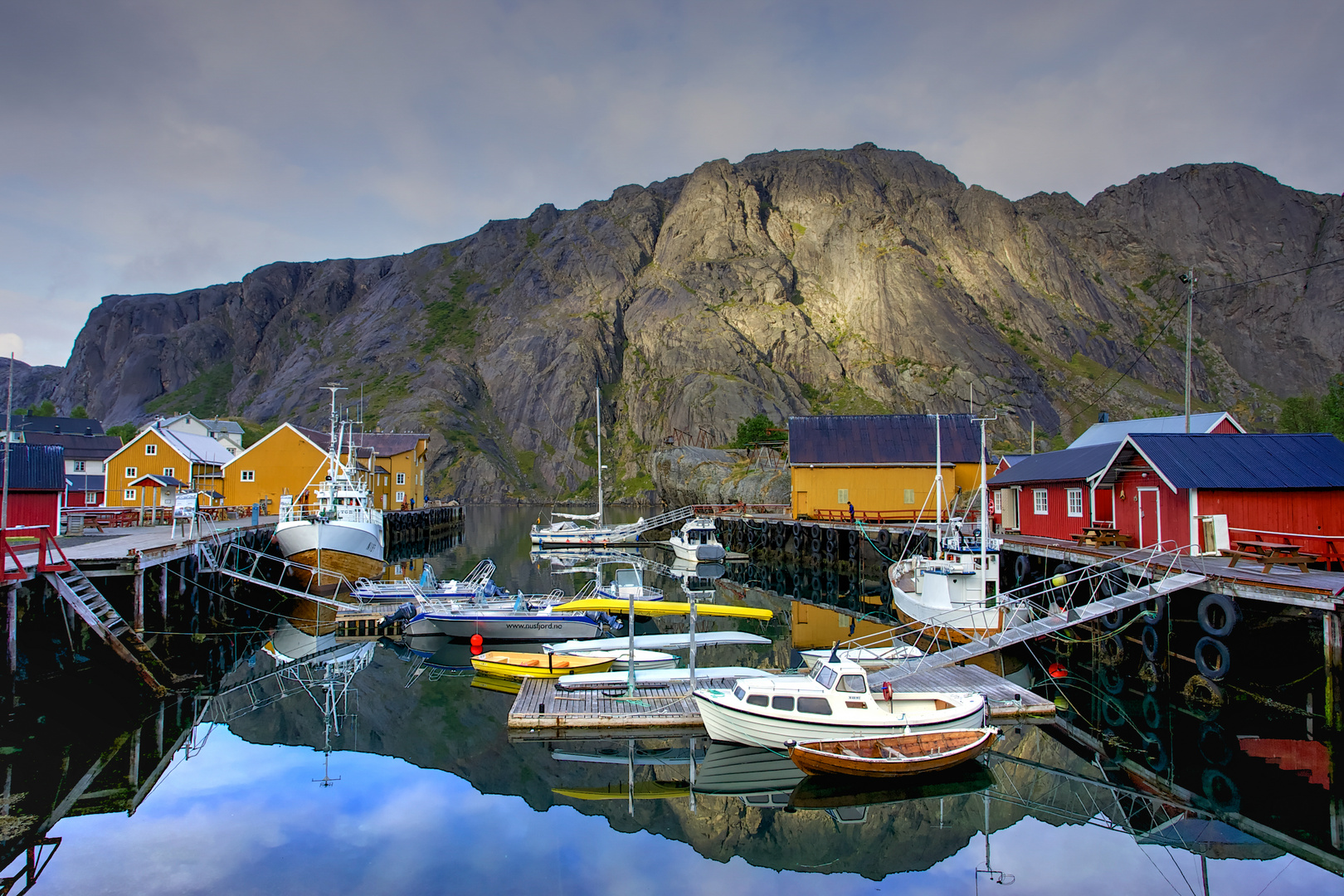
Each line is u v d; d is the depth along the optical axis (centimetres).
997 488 4028
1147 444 2625
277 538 4025
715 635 2892
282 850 1290
